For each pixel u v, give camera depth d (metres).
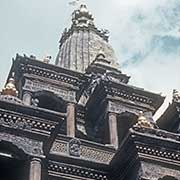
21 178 41.25
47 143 43.34
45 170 45.31
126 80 70.31
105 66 70.56
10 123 42.72
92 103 63.94
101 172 49.28
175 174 46.53
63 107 61.62
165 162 46.91
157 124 63.47
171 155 47.41
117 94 62.59
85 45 85.31
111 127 58.56
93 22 94.44
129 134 46.88
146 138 46.97
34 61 62.75
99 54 73.06
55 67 63.53
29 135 42.75
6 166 42.50
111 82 62.31
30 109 43.50
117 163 48.91
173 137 49.00
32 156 41.59
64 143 51.56
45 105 61.88
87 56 82.06
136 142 46.72
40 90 61.41
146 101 63.62
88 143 52.66
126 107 61.97
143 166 46.00
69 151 51.12
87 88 67.12
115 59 84.00
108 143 57.34
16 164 42.41
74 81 64.31
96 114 63.31
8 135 42.19
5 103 43.09
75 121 62.06
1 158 41.75
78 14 95.50
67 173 48.25
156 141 47.16
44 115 43.72
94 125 63.47
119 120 61.66
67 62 81.19
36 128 43.28
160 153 47.19
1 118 42.75
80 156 51.31
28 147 42.06
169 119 62.31
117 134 58.97
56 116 43.94
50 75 63.22
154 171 46.06
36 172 40.62
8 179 42.66
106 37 91.50
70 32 91.44
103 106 62.06
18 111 43.22
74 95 63.06
